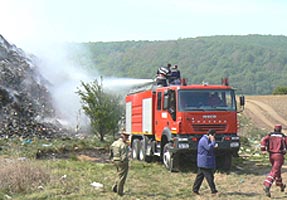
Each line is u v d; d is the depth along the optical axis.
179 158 18.62
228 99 18.53
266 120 51.62
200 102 18.28
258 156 23.89
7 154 22.36
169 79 21.14
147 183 16.02
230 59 164.88
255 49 173.75
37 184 14.52
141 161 22.16
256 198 13.34
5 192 13.60
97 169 19.02
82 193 13.85
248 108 57.81
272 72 156.88
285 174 17.97
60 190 14.06
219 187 15.25
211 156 13.91
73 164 20.16
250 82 149.00
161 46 168.50
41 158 22.89
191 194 13.98
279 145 13.80
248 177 17.31
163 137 19.53
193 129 18.00
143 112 22.16
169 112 18.64
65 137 31.95
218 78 149.75
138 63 146.25
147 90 21.58
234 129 18.31
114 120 31.47
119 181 13.77
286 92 91.00
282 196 13.66
